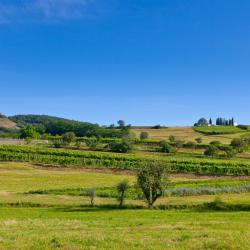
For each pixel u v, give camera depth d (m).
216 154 156.62
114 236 31.41
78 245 27.50
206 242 28.56
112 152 154.25
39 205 69.75
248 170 121.88
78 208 67.31
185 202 71.00
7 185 94.38
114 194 81.12
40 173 115.81
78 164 132.88
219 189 85.00
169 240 29.72
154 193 69.94
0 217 55.25
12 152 136.88
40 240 29.16
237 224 42.31
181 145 183.50
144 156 138.62
